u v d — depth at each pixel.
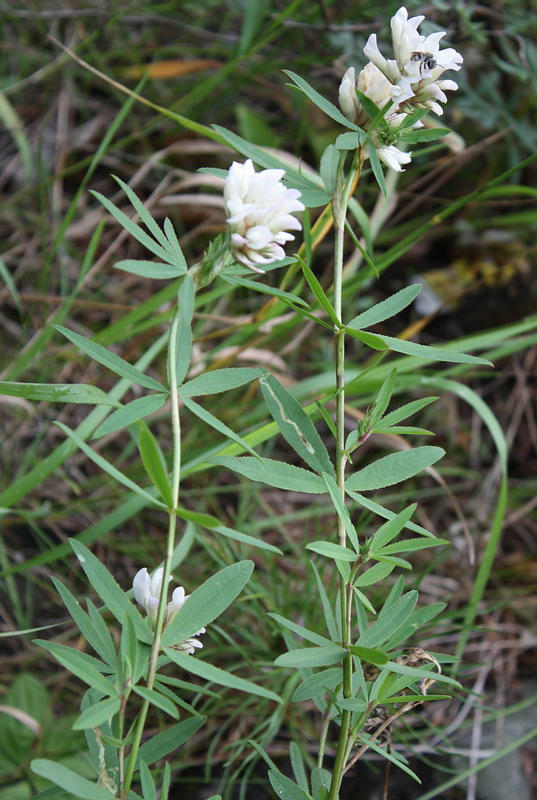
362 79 0.70
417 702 0.70
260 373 0.68
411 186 1.13
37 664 0.95
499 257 1.31
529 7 1.15
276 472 0.68
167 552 0.64
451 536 1.10
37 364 1.07
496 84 1.21
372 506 0.68
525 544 1.13
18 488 0.88
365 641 0.68
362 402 1.01
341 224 0.70
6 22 1.38
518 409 1.22
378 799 0.91
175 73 1.29
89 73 1.34
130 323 0.96
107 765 0.68
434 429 1.22
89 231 1.28
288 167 0.71
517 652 1.02
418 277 1.31
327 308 0.67
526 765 0.93
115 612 0.65
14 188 1.32
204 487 1.09
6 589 0.98
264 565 0.98
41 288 1.07
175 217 1.28
